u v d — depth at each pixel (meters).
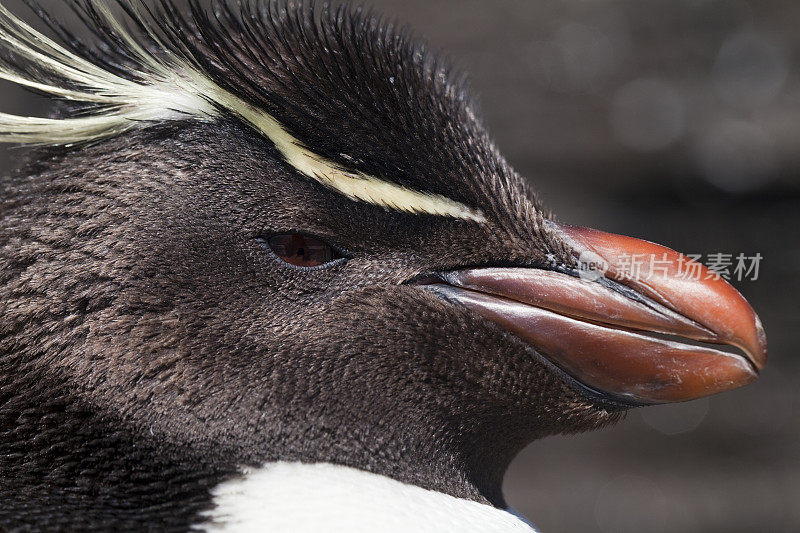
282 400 1.18
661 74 1.97
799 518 1.72
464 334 1.19
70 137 1.18
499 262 1.20
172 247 1.18
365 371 1.19
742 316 1.19
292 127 1.18
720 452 1.79
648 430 1.82
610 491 1.75
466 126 1.21
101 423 1.18
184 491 1.17
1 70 1.19
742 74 1.96
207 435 1.18
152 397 1.18
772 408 1.81
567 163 1.94
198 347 1.18
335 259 1.19
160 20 1.19
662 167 1.93
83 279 1.18
